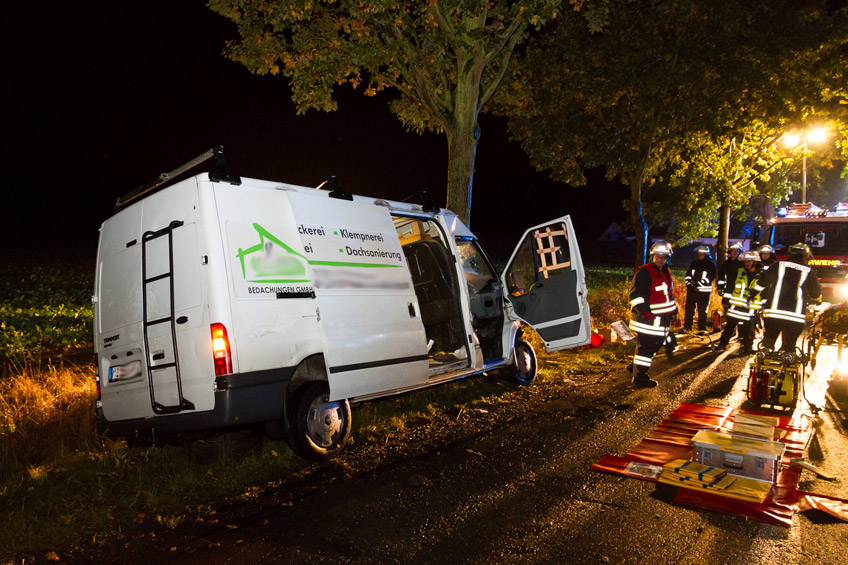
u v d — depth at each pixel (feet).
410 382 19.06
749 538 11.78
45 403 19.39
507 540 11.89
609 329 35.45
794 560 10.96
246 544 12.02
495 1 31.68
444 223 22.88
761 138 62.13
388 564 11.10
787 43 47.60
